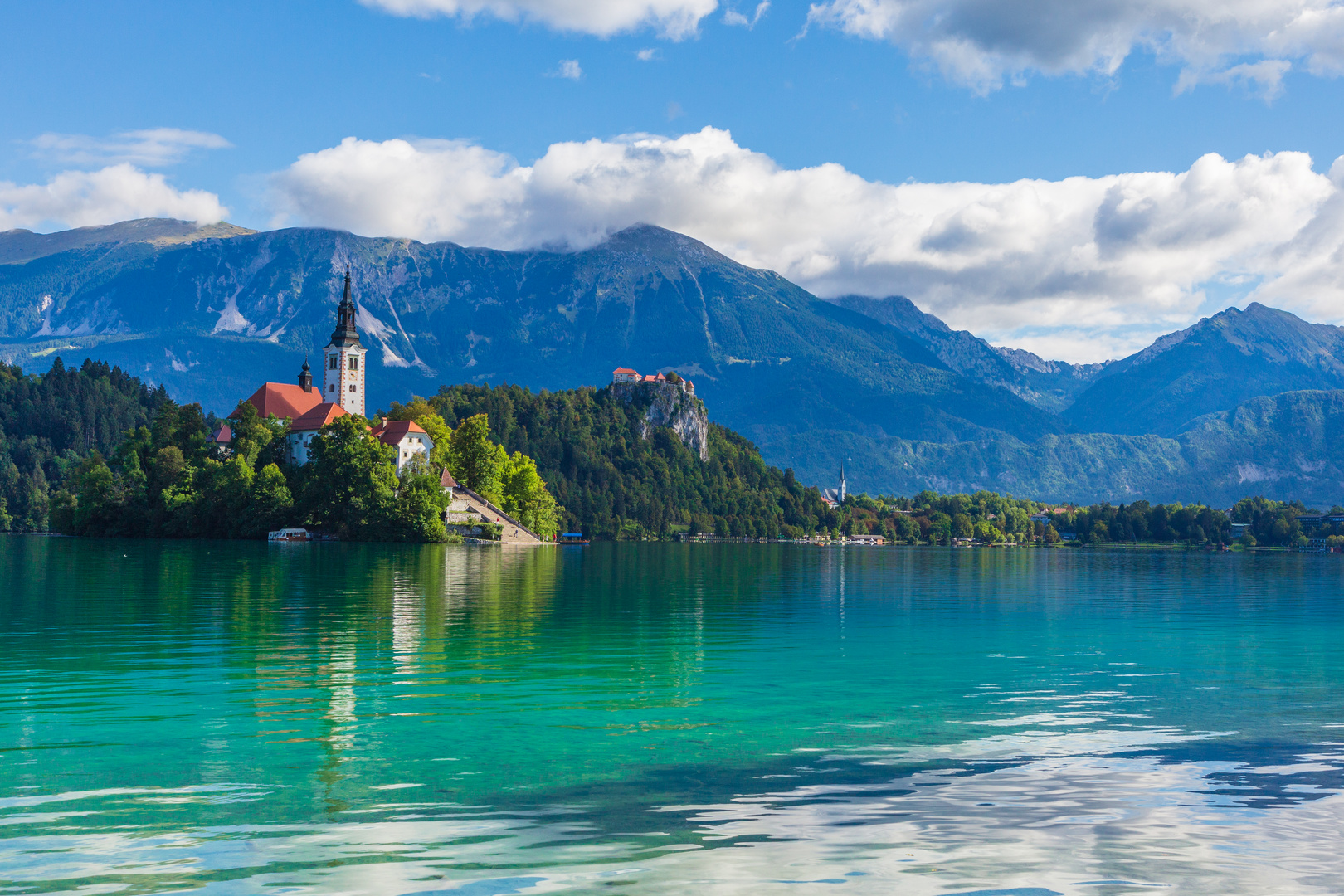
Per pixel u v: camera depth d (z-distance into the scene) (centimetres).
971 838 1705
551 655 3972
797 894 1454
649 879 1512
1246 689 3344
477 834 1725
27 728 2559
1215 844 1681
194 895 1455
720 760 2262
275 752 2311
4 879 1513
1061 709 2920
